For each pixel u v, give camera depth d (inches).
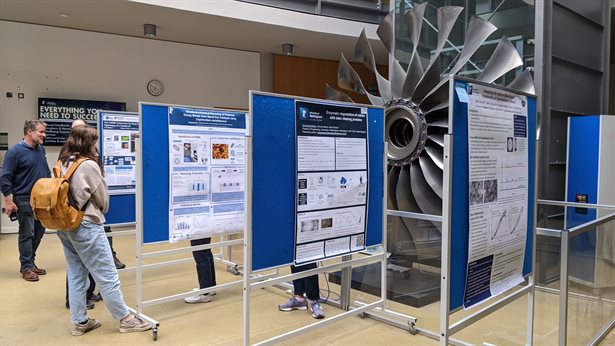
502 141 90.3
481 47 195.3
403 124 150.1
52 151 272.1
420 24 146.3
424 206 143.5
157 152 134.3
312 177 111.3
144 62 299.0
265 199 102.0
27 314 139.5
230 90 331.3
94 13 244.2
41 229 179.8
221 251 201.9
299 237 109.1
